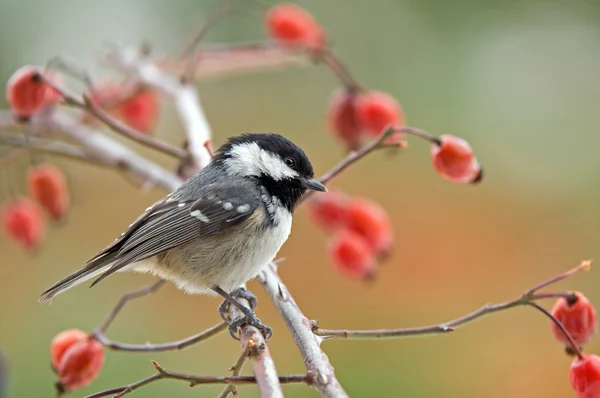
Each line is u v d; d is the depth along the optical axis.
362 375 9.59
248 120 12.88
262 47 10.13
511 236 11.28
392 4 12.30
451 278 11.12
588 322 6.20
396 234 11.52
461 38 12.02
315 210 9.27
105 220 11.96
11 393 9.52
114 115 11.49
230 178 7.54
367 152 7.47
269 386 5.00
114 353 9.80
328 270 11.24
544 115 11.80
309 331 5.67
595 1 11.80
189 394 9.59
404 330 5.84
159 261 7.40
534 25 11.98
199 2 12.88
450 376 9.69
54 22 12.64
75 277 7.10
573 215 11.30
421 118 11.93
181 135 13.20
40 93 8.34
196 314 10.38
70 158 9.06
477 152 11.78
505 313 10.25
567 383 9.55
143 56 10.46
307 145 12.74
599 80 11.79
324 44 10.38
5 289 11.02
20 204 9.77
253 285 10.70
